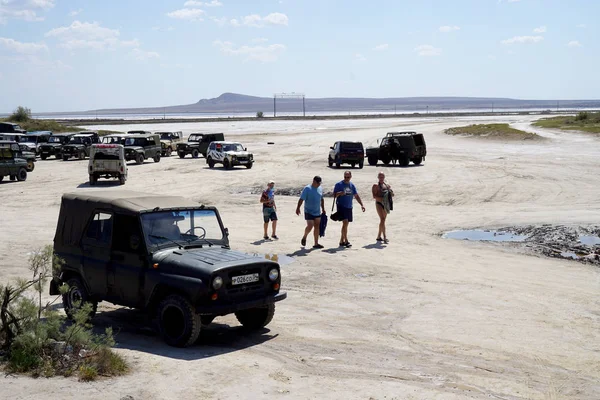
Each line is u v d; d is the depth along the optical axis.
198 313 7.67
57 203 24.08
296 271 12.91
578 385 6.73
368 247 15.54
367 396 6.29
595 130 63.97
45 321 8.02
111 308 10.23
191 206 8.92
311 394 6.31
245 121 175.38
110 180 32.03
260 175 33.44
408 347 8.09
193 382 6.57
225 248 8.91
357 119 176.50
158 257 8.17
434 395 6.35
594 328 9.02
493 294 11.11
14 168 31.38
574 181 28.67
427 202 23.89
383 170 34.97
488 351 7.93
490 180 29.66
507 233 17.31
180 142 48.69
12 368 6.77
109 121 173.88
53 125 83.38
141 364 7.13
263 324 8.80
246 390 6.39
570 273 12.78
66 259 9.27
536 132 69.00
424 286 11.70
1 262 13.66
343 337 8.55
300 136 73.75
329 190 27.11
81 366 6.75
